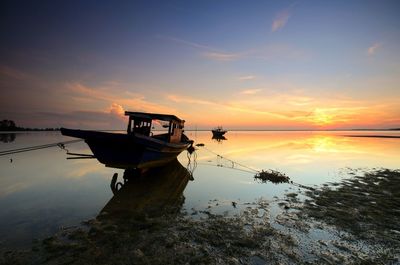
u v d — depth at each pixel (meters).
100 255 5.61
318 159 24.12
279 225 7.49
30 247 6.04
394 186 12.41
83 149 32.81
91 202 9.98
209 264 5.26
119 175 15.76
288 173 16.70
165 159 16.31
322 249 5.97
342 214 8.42
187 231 6.97
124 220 7.91
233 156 26.81
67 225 7.48
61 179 14.52
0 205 9.57
